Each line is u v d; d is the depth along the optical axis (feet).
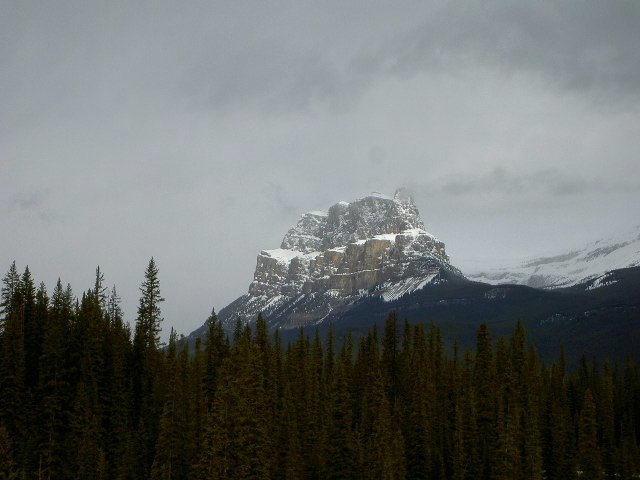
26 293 587.68
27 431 510.17
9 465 441.68
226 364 486.79
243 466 460.96
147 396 597.52
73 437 514.68
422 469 592.60
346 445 567.18
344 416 594.24
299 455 546.26
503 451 586.04
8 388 514.27
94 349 575.38
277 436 547.08
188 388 540.52
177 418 517.55
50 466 500.33
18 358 526.16
